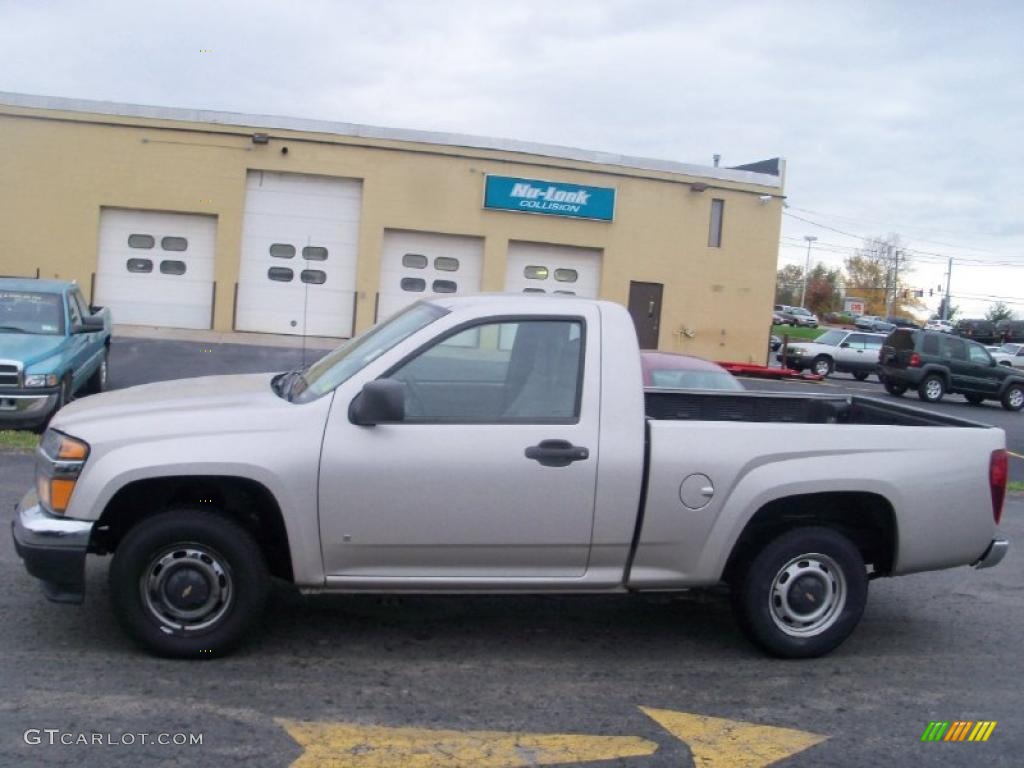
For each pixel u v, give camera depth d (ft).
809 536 19.03
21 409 41.91
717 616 21.99
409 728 15.53
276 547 18.37
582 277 102.89
